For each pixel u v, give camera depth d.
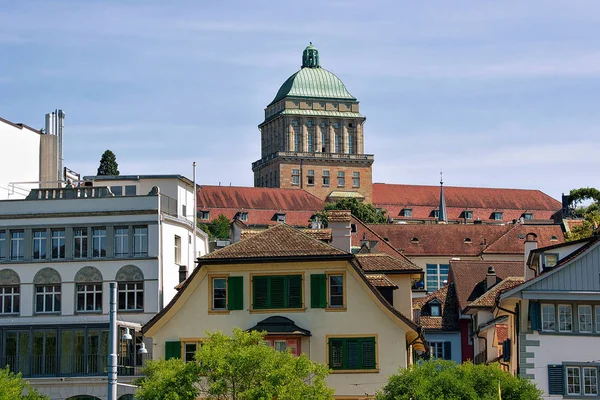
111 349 73.56
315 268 95.50
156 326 95.94
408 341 98.25
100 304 122.25
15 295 123.31
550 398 94.31
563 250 103.69
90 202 123.75
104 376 120.00
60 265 123.00
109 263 122.56
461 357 143.75
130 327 113.12
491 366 88.88
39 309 122.94
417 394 84.62
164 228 124.38
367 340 94.50
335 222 110.06
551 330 95.06
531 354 94.88
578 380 94.44
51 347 121.88
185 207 138.62
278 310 95.12
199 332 95.56
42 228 123.75
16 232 124.19
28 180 142.25
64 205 123.81
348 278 95.31
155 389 83.75
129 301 122.06
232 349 84.56
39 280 122.94
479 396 86.44
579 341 94.69
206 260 95.56
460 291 146.75
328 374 85.19
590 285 94.44
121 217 123.12
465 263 152.88
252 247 96.50
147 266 122.25
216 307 95.88
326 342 94.62
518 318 97.25
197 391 84.56
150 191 129.38
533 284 94.75
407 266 105.25
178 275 128.12
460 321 144.62
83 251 123.31
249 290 95.56
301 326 94.94
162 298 122.50
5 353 122.38
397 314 94.31
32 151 143.25
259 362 83.00
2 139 138.12
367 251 151.62
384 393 90.00
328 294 95.25
